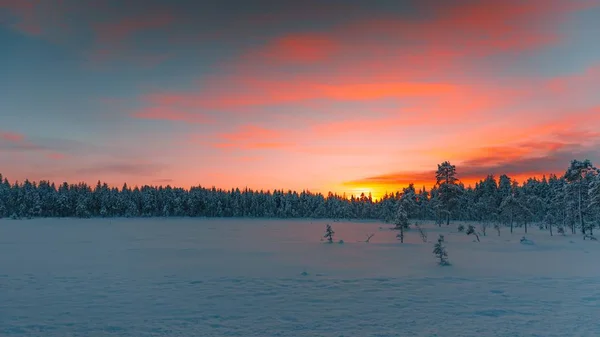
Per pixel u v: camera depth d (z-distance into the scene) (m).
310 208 160.00
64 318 11.27
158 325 10.64
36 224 81.00
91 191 134.50
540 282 16.92
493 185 104.12
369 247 33.66
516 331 10.16
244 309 12.34
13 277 17.98
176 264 22.50
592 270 20.44
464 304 13.01
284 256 26.75
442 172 74.69
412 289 15.49
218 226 81.00
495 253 29.09
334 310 12.26
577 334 9.91
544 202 87.69
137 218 126.94
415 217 100.75
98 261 23.73
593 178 50.66
